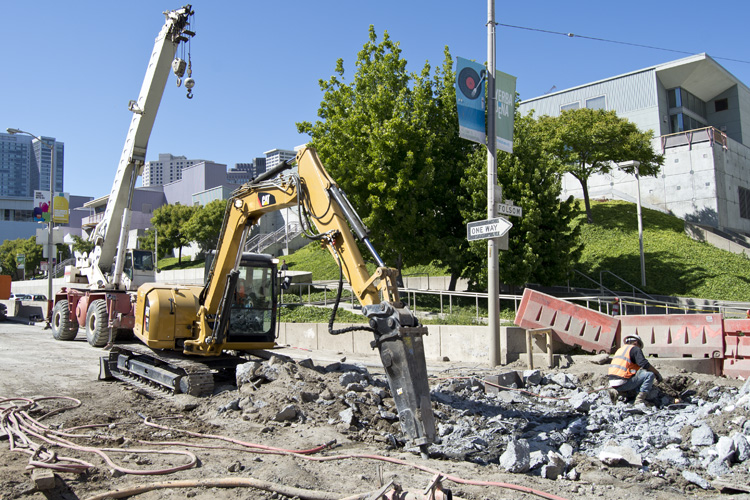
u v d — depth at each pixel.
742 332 11.45
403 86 23.48
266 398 8.95
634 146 31.03
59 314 19.98
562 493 5.72
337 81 24.33
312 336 18.73
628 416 8.88
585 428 8.26
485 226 12.62
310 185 8.26
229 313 10.61
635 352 9.62
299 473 5.96
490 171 12.80
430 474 6.11
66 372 13.16
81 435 7.54
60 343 18.97
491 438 7.58
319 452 6.97
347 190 22.38
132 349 11.61
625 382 9.65
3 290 34.06
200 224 51.75
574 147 31.95
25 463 6.34
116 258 18.02
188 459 6.57
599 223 31.88
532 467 6.45
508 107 13.20
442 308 19.14
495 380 11.26
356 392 9.03
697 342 11.79
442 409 8.82
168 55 16.20
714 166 34.09
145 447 7.14
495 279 12.99
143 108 16.91
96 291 18.81
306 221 8.37
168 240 54.50
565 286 24.95
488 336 13.87
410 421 6.20
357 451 7.05
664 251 27.33
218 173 81.44
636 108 40.84
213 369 11.88
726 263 25.72
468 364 13.93
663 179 36.00
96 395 10.59
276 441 7.38
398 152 21.70
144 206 81.69
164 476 5.97
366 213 22.20
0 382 11.71
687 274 24.97
